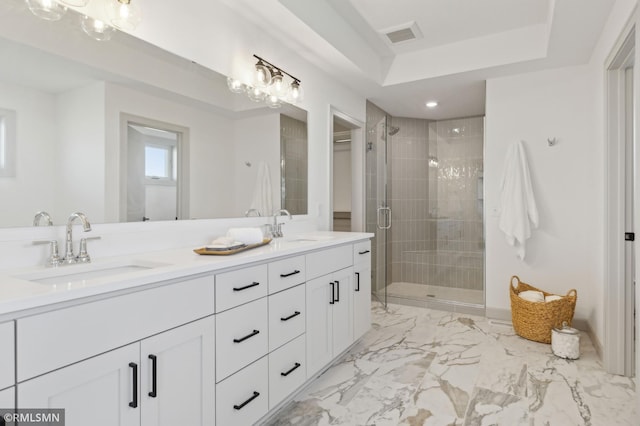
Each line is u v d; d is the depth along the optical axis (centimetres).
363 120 377
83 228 141
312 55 271
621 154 222
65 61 136
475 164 451
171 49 176
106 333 99
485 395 191
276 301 170
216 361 135
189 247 188
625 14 184
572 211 294
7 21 120
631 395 191
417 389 198
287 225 262
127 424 104
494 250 325
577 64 289
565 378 210
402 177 472
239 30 215
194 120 190
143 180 165
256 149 232
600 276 247
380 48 321
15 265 123
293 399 188
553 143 299
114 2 140
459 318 331
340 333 229
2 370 79
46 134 130
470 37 300
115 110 153
